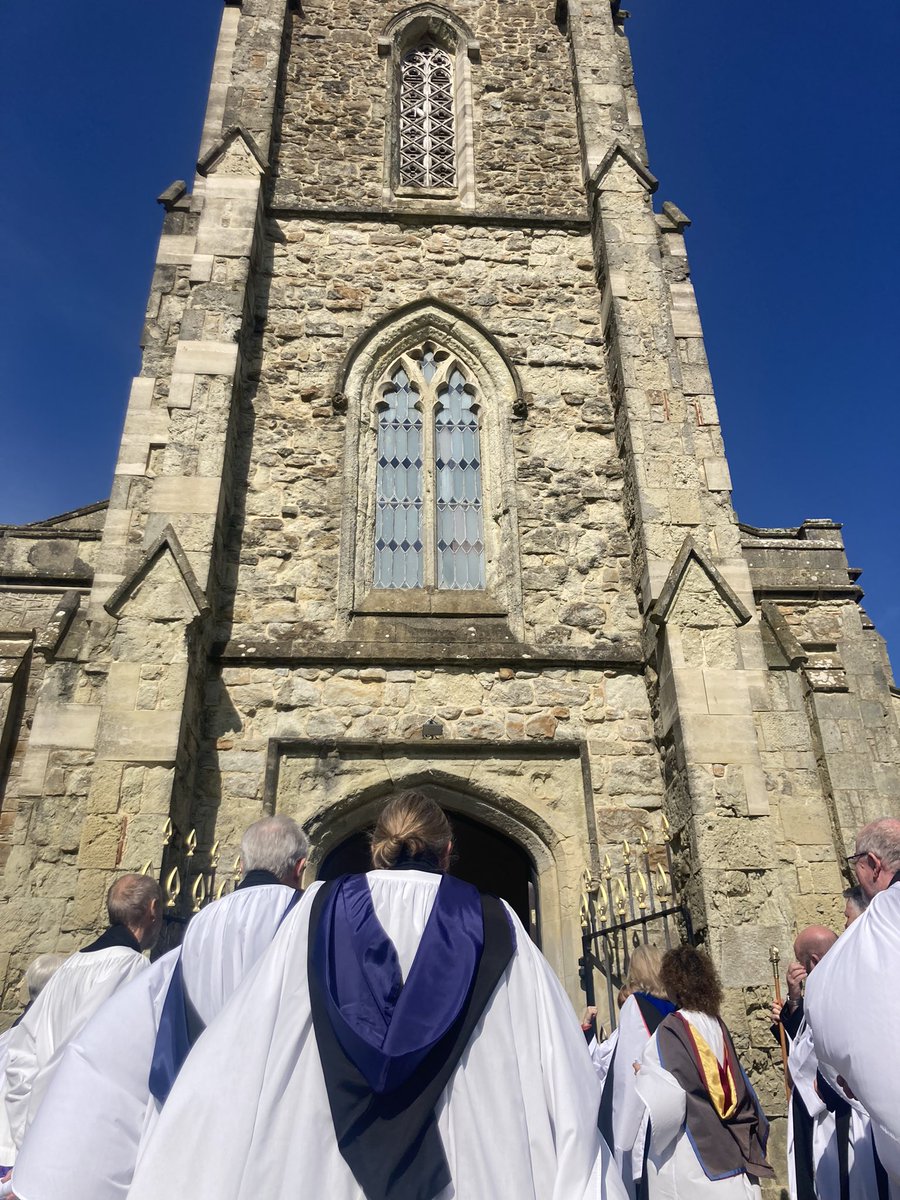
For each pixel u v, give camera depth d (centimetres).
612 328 970
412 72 1273
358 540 895
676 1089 353
